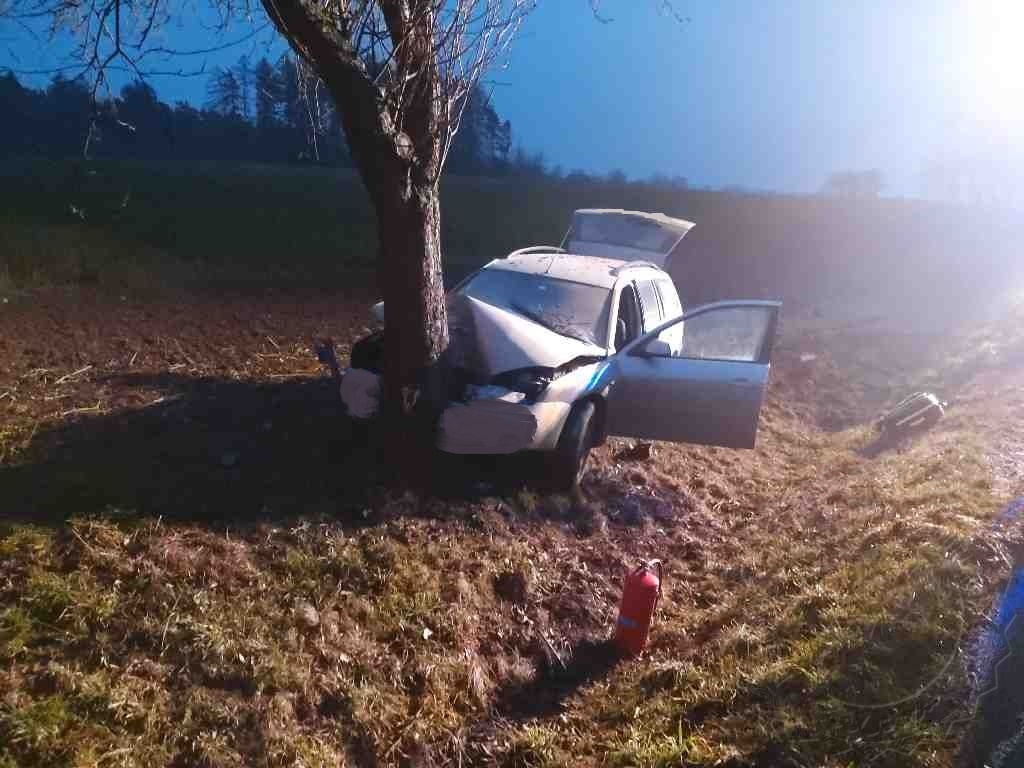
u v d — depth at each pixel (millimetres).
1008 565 4961
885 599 4781
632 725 4395
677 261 20969
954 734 3730
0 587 4445
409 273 5793
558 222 23469
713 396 7062
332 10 5137
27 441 6301
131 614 4434
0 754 3551
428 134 5582
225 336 10531
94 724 3803
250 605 4684
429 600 5113
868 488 7012
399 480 6164
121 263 13062
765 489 7750
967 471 6844
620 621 5145
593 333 7324
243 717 4059
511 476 6805
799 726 3957
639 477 7477
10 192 16828
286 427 7023
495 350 6469
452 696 4645
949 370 11852
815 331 14766
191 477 5926
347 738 4227
